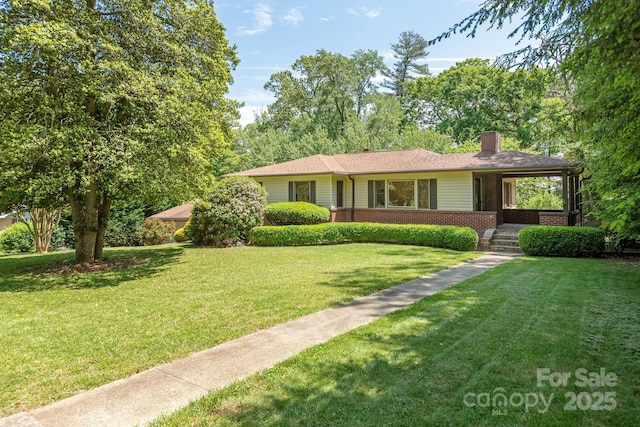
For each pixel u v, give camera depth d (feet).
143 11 30.89
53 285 26.53
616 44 10.33
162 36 32.45
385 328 15.92
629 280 24.75
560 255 36.99
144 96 28.27
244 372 12.08
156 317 18.30
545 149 75.15
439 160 54.49
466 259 35.76
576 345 13.66
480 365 12.12
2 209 35.35
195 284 25.95
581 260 33.91
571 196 51.03
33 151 24.44
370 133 112.47
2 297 23.13
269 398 10.33
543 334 14.78
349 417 9.30
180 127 31.19
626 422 8.99
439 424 8.98
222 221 49.37
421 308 18.76
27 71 25.67
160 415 9.64
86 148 25.91
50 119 26.55
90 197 33.71
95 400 10.51
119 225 62.80
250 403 10.11
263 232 49.96
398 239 48.80
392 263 33.63
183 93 31.14
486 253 40.37
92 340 15.26
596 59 11.60
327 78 126.11
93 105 30.89
